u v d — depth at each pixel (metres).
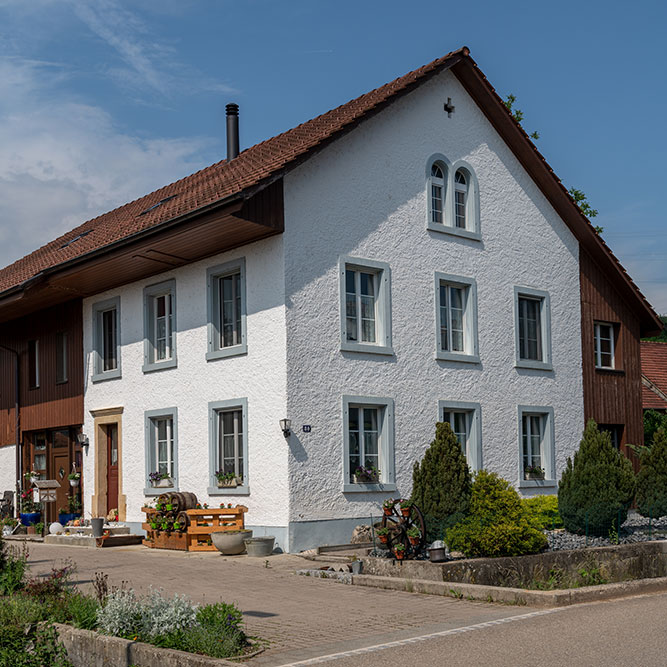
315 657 8.26
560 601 10.59
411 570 12.59
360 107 19.03
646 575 14.20
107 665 8.83
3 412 26.08
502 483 13.85
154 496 19.47
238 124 23.38
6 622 9.58
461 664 7.70
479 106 20.95
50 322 23.88
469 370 19.73
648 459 19.95
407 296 18.66
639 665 7.48
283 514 16.31
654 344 30.89
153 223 17.33
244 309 17.44
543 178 21.94
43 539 20.52
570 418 22.09
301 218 16.97
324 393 17.00
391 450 17.92
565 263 22.61
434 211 19.80
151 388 19.80
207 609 9.12
